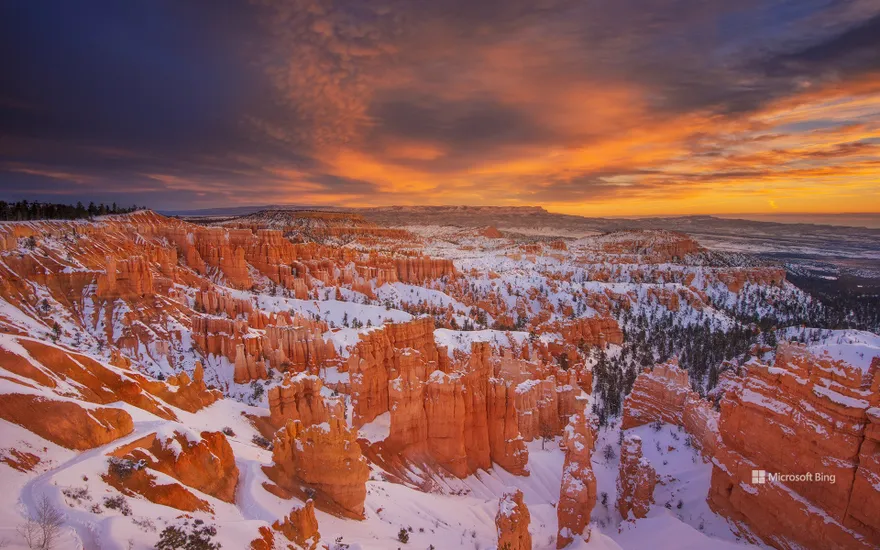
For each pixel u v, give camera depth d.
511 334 141.88
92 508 23.50
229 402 58.81
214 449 35.47
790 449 38.19
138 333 92.12
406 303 182.38
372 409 68.75
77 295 96.88
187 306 111.69
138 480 27.48
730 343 161.38
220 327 94.38
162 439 32.25
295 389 59.84
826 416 35.84
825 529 34.69
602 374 128.38
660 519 44.09
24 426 27.22
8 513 21.59
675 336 181.00
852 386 35.12
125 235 143.62
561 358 135.12
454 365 101.75
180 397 50.81
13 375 29.95
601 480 60.50
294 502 36.41
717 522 43.62
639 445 50.97
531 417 78.81
